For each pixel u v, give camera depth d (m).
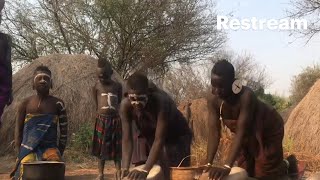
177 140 4.71
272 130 4.15
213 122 4.00
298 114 10.73
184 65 20.97
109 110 7.41
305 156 8.80
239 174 3.64
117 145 7.44
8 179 8.30
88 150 11.18
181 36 21.45
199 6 22.00
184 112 10.02
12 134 11.78
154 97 4.02
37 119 5.65
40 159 5.53
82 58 13.38
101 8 20.45
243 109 3.78
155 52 21.17
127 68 21.94
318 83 11.09
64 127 5.89
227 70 3.68
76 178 8.23
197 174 4.26
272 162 4.16
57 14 21.14
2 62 4.06
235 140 3.75
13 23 21.34
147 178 3.66
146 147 4.43
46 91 5.75
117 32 21.25
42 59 13.37
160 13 21.09
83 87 12.55
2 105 4.07
